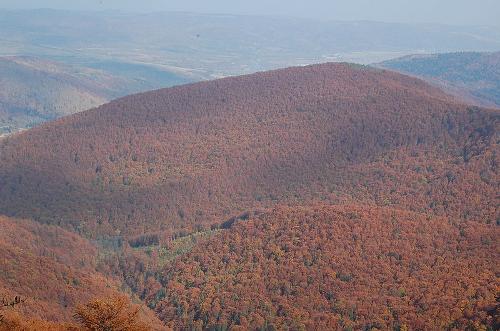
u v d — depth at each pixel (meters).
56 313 88.25
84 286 105.88
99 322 54.56
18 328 60.38
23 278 98.56
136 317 58.78
